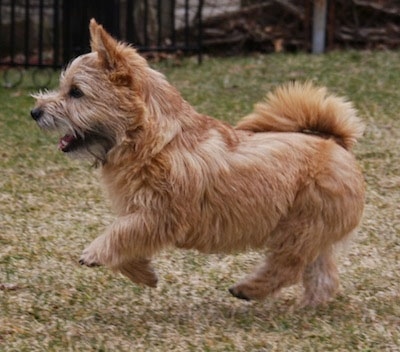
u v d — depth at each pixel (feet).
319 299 24.04
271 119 23.90
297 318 22.93
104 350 20.58
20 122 44.06
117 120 21.77
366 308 23.94
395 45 60.54
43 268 26.66
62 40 56.95
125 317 22.95
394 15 60.80
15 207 32.48
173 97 22.15
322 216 22.76
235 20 60.90
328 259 24.12
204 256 27.84
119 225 21.72
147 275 23.21
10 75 55.57
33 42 61.11
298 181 22.57
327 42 59.82
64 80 22.44
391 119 43.34
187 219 21.77
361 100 46.47
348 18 60.80
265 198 22.22
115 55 21.81
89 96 21.97
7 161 38.09
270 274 23.13
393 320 23.06
